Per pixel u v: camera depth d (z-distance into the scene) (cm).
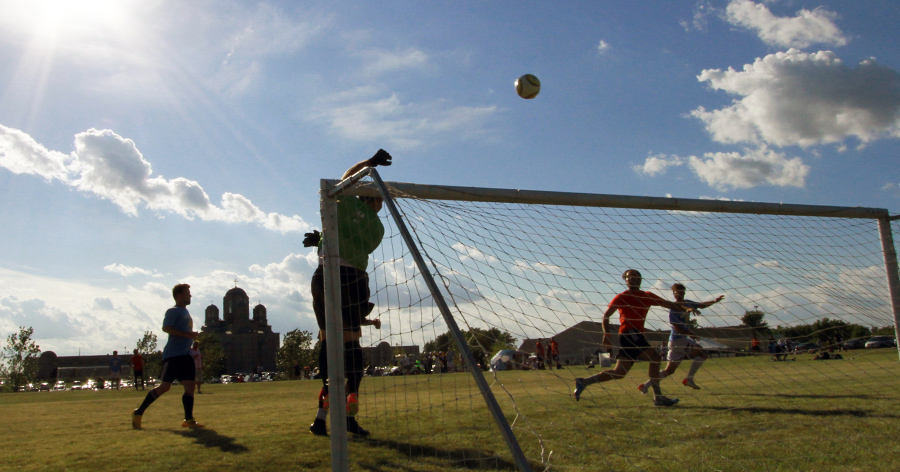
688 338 564
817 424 390
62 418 623
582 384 568
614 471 272
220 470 302
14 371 4572
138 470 306
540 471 276
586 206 507
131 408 771
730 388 686
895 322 630
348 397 344
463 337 220
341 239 390
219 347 8419
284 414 593
